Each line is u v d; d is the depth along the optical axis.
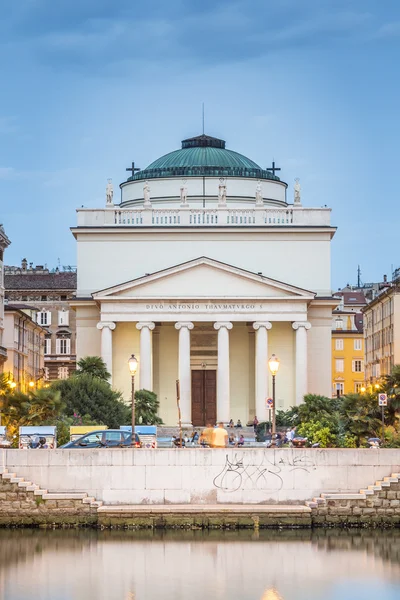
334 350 188.25
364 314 174.00
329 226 120.31
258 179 129.12
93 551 62.28
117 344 117.62
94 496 68.88
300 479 69.31
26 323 154.75
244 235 120.19
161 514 67.75
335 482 69.31
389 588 55.12
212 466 69.31
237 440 93.38
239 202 128.25
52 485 68.75
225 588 55.31
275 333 117.88
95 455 69.00
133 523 67.69
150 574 57.66
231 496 69.25
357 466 69.31
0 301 134.62
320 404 100.69
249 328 119.69
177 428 108.75
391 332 144.88
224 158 131.62
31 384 108.12
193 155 131.75
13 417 85.06
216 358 119.44
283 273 120.06
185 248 120.31
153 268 120.31
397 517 68.75
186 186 128.12
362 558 60.88
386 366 148.25
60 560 60.38
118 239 120.44
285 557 61.09
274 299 115.50
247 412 119.25
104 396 99.81
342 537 66.19
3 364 135.88
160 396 118.94
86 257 120.31
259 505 68.88
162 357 119.31
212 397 119.56
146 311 115.56
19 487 68.38
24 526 68.25
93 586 55.59
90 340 118.69
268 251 120.19
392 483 68.81
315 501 68.69
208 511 67.88
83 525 68.12
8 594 54.12
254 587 55.47
